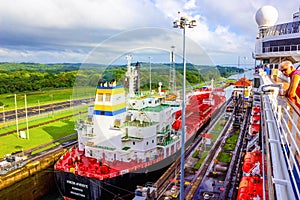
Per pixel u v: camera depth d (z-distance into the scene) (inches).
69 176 660.1
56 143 1028.5
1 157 858.1
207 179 653.3
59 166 682.2
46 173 849.5
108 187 611.5
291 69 249.1
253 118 742.5
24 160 824.3
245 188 386.0
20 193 749.3
